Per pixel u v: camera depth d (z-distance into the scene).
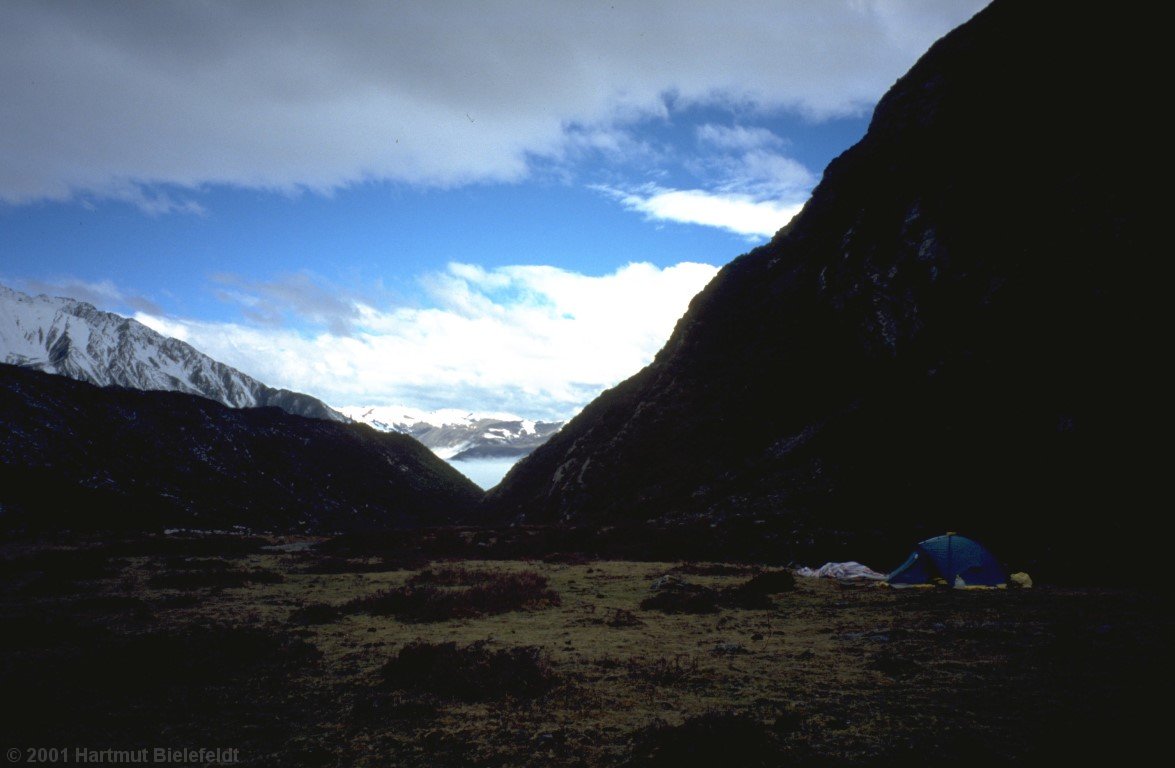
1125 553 22.94
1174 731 6.82
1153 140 33.34
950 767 6.44
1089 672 9.66
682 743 7.15
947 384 40.44
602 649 12.98
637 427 64.31
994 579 20.59
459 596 19.23
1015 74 46.12
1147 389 28.61
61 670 10.81
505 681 10.26
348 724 8.63
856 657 11.59
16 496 53.53
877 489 38.25
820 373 54.91
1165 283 29.59
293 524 78.75
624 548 38.84
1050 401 33.28
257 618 16.58
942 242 44.59
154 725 8.54
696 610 17.61
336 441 120.62
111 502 60.84
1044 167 39.81
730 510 43.53
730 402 60.06
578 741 7.85
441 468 141.12
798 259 67.88
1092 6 42.12
